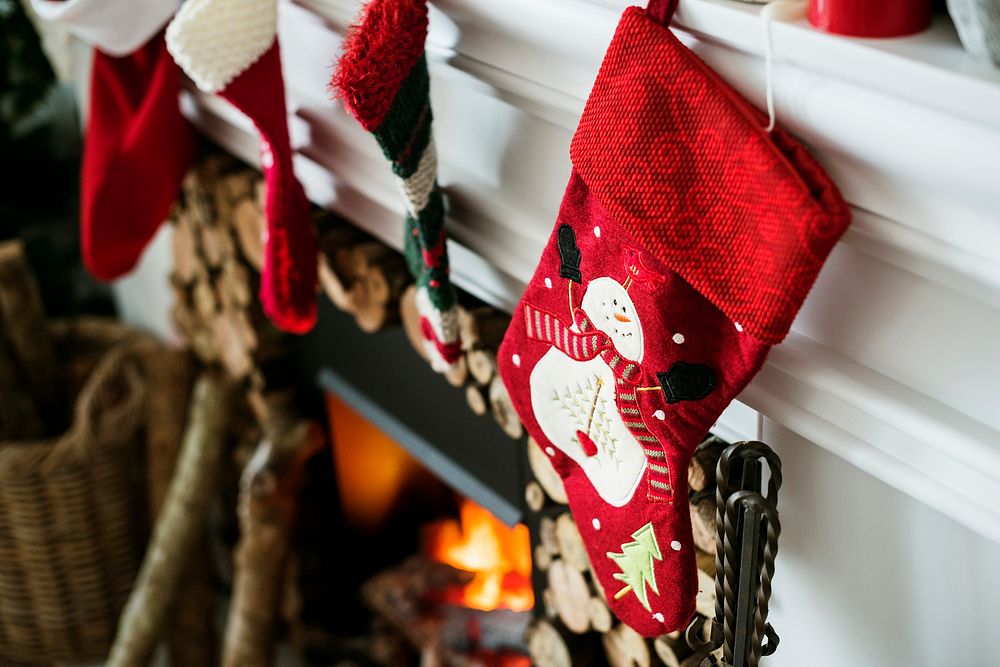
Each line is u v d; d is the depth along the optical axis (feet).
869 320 3.44
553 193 4.04
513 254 4.25
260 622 5.80
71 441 6.17
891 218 3.25
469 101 4.18
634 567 3.89
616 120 3.44
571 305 3.76
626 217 3.47
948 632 3.63
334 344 5.51
